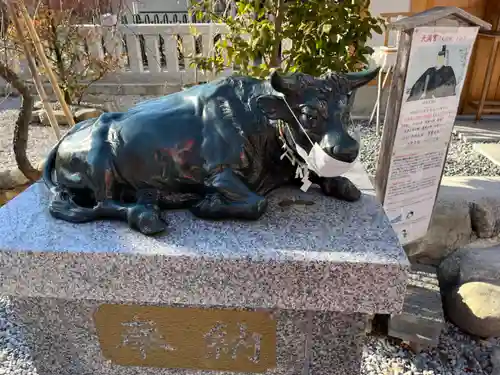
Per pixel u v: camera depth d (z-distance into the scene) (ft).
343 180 5.37
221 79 5.24
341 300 4.35
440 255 9.29
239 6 9.50
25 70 17.38
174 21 22.31
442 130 7.52
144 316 5.08
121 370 5.63
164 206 5.09
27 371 6.57
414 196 8.02
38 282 4.62
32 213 5.15
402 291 4.24
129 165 4.86
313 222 4.83
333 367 5.30
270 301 4.43
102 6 8.95
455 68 7.02
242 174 4.88
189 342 5.19
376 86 15.97
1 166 13.10
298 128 4.42
